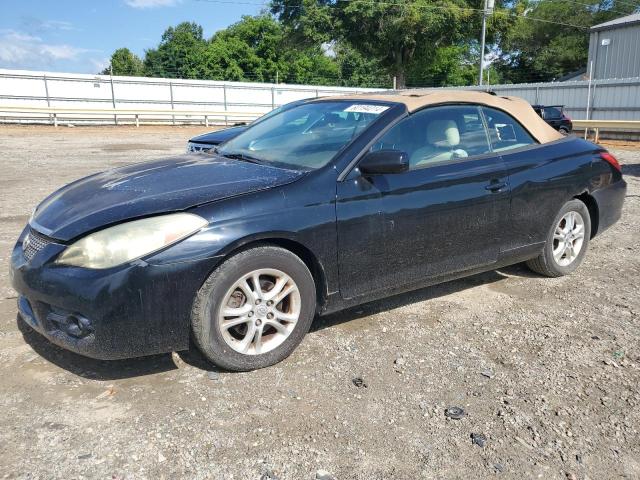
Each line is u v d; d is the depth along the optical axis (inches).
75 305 111.7
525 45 2251.5
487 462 100.5
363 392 121.6
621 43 1210.6
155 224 115.3
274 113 189.6
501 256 172.1
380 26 1526.8
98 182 142.3
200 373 127.6
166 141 780.6
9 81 1072.8
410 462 100.0
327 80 2662.4
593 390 124.7
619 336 152.0
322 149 146.3
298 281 131.1
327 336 148.5
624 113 890.1
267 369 130.2
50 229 121.1
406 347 143.3
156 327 115.4
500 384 126.3
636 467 100.3
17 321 152.7
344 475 96.0
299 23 1609.3
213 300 120.0
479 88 1080.2
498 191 164.6
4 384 120.9
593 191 195.6
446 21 1517.0
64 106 1129.4
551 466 100.0
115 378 124.6
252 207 124.0
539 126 188.4
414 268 151.6
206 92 1264.8
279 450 101.9
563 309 170.4
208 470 96.2
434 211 151.0
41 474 93.9
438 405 117.6
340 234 135.3
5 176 419.5
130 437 104.1
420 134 155.3
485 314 165.6
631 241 250.5
